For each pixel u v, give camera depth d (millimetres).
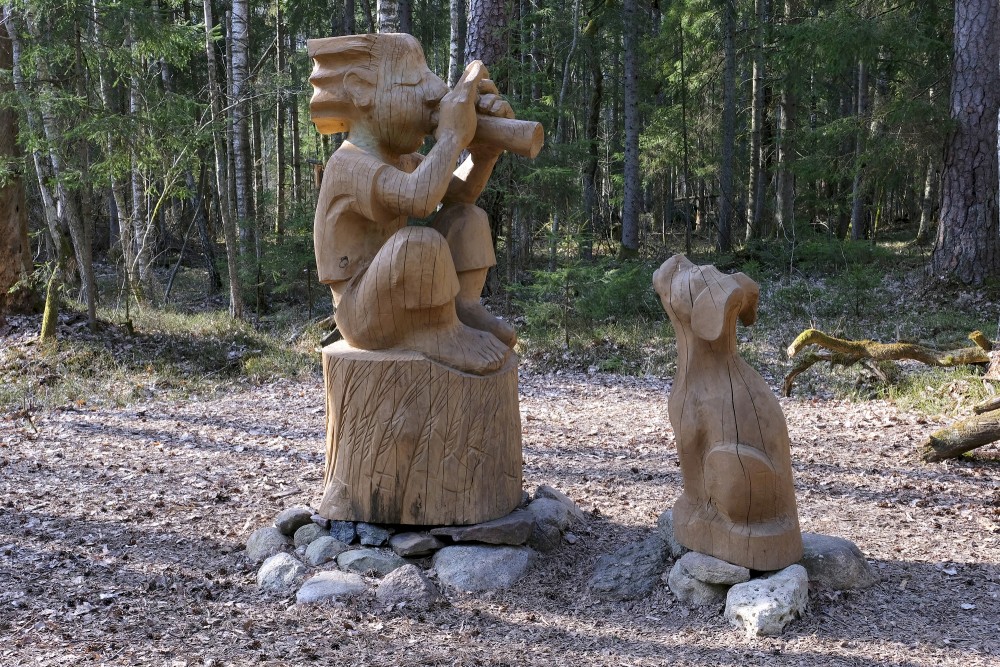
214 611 3777
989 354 7578
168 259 21406
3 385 8547
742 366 3770
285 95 13469
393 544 4152
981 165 12531
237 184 15211
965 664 3205
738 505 3629
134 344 10352
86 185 10086
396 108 4070
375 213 3969
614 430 7242
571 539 4492
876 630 3467
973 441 5879
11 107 10094
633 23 16672
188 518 5039
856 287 12211
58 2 9297
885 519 4895
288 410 8023
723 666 3232
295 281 13758
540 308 10391
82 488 5637
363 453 4152
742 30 19344
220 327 11523
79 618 3715
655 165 22078
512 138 3996
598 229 22578
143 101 10617
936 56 15219
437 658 3336
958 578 3975
